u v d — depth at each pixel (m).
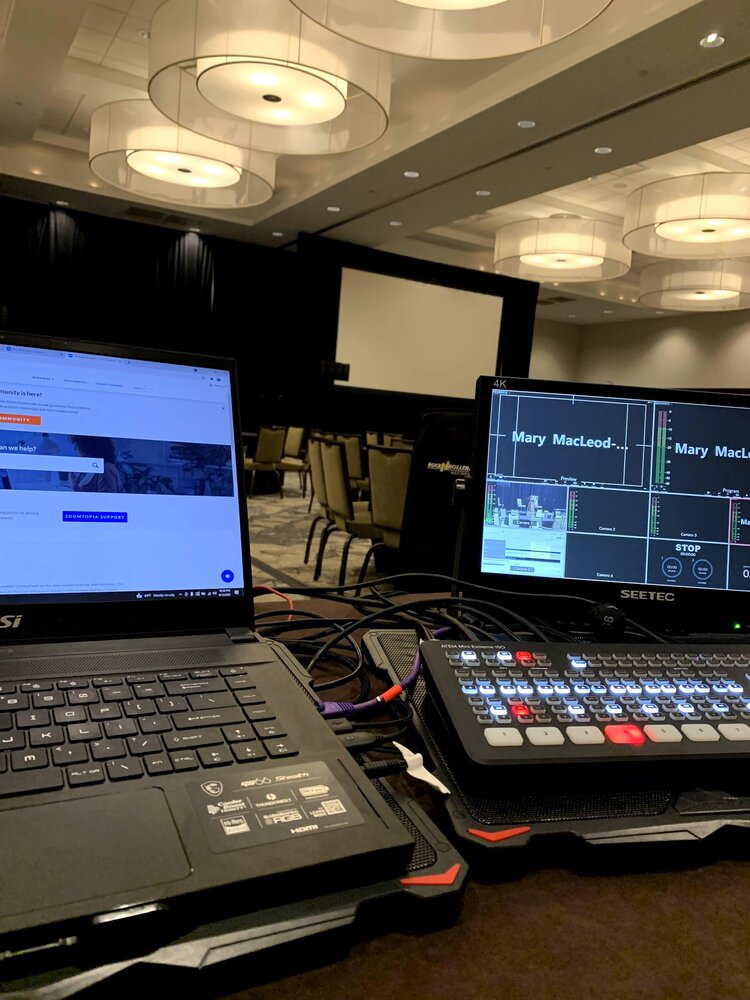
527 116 5.81
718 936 0.45
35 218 10.03
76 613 0.61
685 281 10.68
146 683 0.55
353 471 6.18
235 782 0.45
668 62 4.77
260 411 11.32
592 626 0.81
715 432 0.87
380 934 0.43
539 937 0.43
